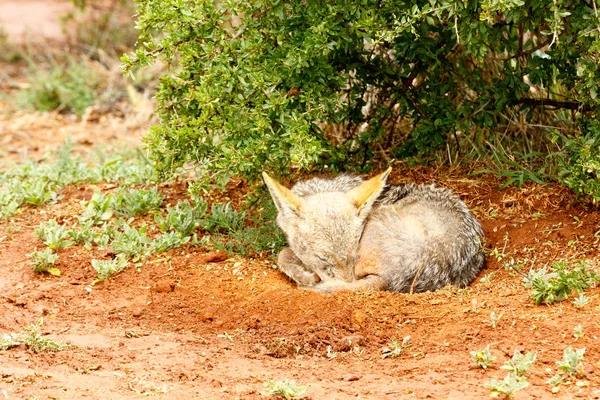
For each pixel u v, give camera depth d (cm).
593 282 1007
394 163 1427
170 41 1141
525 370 794
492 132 1435
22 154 1895
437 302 1022
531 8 1156
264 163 1193
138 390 798
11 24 3188
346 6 1134
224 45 1165
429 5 1117
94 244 1238
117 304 1082
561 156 1288
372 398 769
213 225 1284
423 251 1100
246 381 829
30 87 2358
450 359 862
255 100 1141
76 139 2023
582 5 1098
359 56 1313
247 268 1171
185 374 846
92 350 923
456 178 1370
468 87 1352
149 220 1314
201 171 1253
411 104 1352
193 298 1091
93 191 1451
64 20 2705
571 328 887
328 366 883
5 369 842
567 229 1198
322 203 1153
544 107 1377
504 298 1009
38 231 1253
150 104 2222
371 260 1118
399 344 931
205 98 1116
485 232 1231
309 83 1169
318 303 1034
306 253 1133
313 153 1112
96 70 2442
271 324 1009
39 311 1050
